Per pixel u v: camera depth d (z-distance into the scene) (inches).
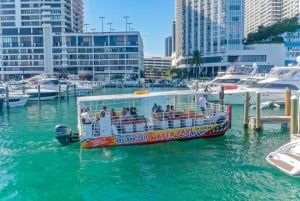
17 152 880.9
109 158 818.8
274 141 974.4
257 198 594.2
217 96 1873.8
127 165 768.9
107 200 593.9
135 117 923.4
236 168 741.3
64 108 1968.5
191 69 6520.7
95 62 6382.9
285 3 7273.6
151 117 939.3
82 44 6382.9
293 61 5418.3
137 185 654.5
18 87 2503.7
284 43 5442.9
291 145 769.6
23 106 2047.2
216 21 6013.8
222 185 649.0
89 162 789.9
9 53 6496.1
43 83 2630.4
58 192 626.8
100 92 3570.4
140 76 6496.1
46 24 6461.6
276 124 1175.0
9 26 6530.5
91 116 949.2
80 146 922.7
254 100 1800.0
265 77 2010.3
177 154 849.5
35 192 627.5
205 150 883.4
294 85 1768.0
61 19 6781.5
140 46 6540.4
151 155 842.2
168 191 625.6
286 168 711.1
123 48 6309.1
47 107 2021.4
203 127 977.5
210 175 700.7
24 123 1393.9
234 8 5792.3
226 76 2433.6
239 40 5762.8
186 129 960.3
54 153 864.3
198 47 6574.8
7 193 622.5
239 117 1441.9
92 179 686.5
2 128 1267.2
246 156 829.2
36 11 6776.6
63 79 3880.4
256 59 5521.7
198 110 1023.6
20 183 668.7
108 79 5487.2
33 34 6471.5
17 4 6761.8
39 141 1007.6
